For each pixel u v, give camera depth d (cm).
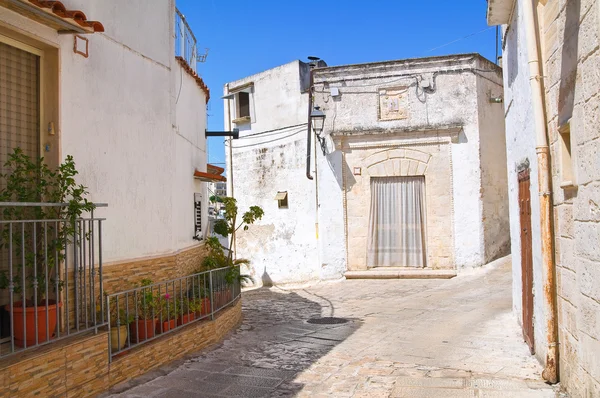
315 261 1620
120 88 641
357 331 831
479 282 1291
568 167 472
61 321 535
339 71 1519
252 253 1772
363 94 1505
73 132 566
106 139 614
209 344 721
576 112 420
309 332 830
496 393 496
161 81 727
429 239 1466
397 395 507
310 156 1602
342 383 554
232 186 1872
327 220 1524
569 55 435
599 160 369
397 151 1487
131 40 665
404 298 1163
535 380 532
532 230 614
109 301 563
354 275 1474
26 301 511
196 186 956
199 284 732
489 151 1486
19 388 423
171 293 726
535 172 572
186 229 866
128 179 650
